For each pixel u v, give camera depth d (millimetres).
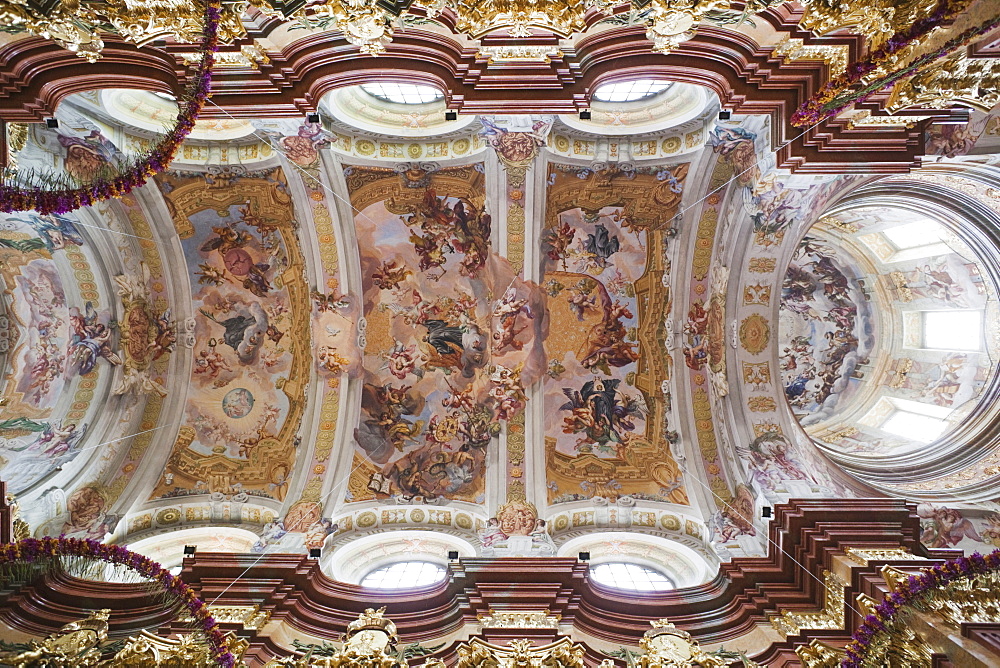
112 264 11984
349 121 11234
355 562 11289
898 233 16375
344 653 7910
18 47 7492
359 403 13242
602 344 13461
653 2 6879
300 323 13188
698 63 8258
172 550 11281
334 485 12344
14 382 10969
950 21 6602
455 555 10359
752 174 10312
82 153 9789
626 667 8133
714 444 12320
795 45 7797
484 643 7980
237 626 8422
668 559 11336
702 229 12227
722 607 9391
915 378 16672
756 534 10734
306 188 11883
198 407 12992
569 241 12852
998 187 11352
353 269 12977
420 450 13031
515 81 8156
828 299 18500
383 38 7422
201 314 13047
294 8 6961
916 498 11891
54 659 7270
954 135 10125
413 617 9148
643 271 13062
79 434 11586
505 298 13211
